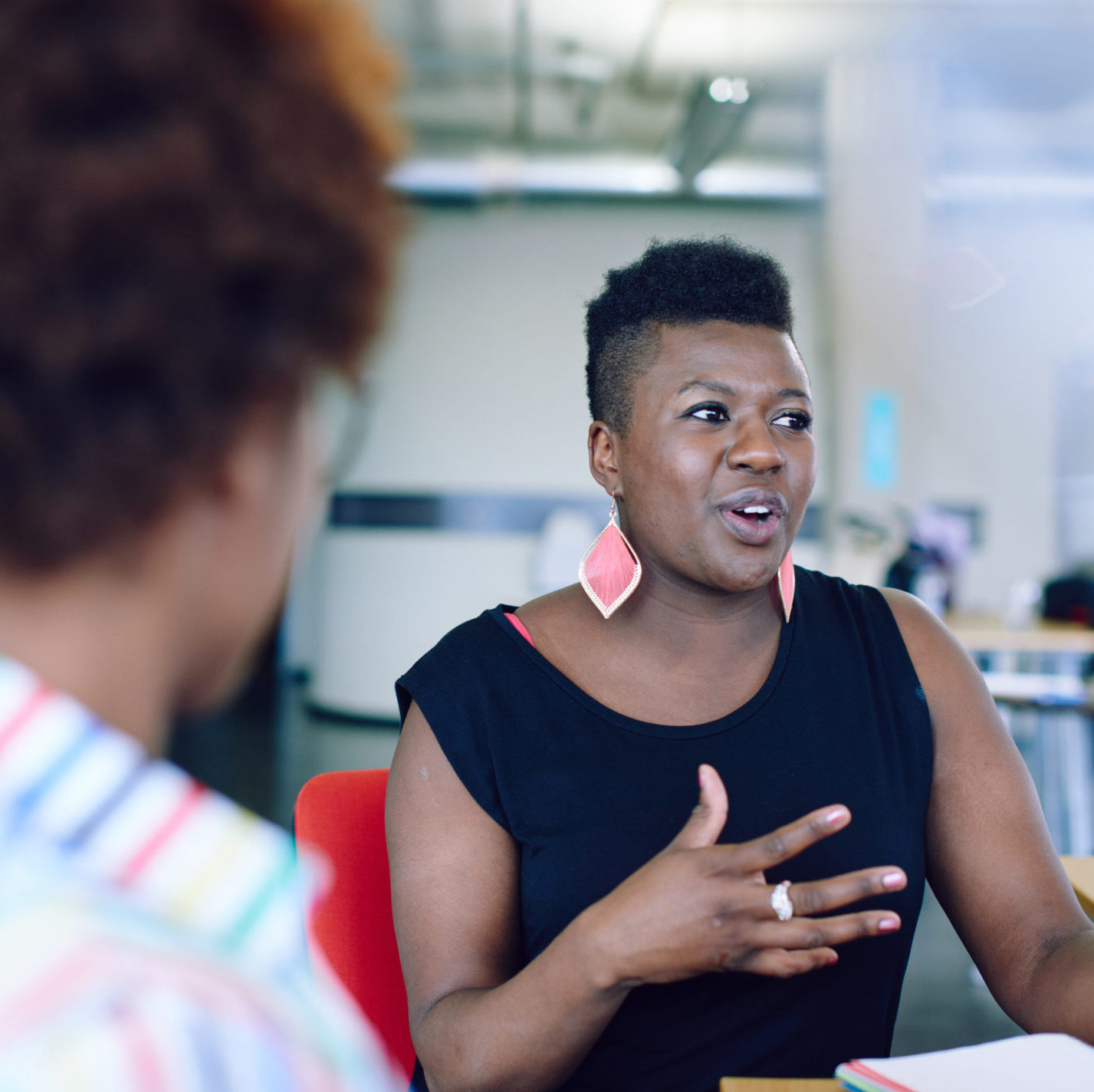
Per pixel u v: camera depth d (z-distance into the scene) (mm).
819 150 7113
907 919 937
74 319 252
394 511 6633
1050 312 7512
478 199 6621
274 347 279
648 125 6809
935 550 4828
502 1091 774
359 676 6539
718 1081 890
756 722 966
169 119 264
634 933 705
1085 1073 670
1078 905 943
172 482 272
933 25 5512
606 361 1016
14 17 261
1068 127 6734
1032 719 5488
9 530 262
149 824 269
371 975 1065
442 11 5449
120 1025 230
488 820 953
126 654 288
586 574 1015
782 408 949
